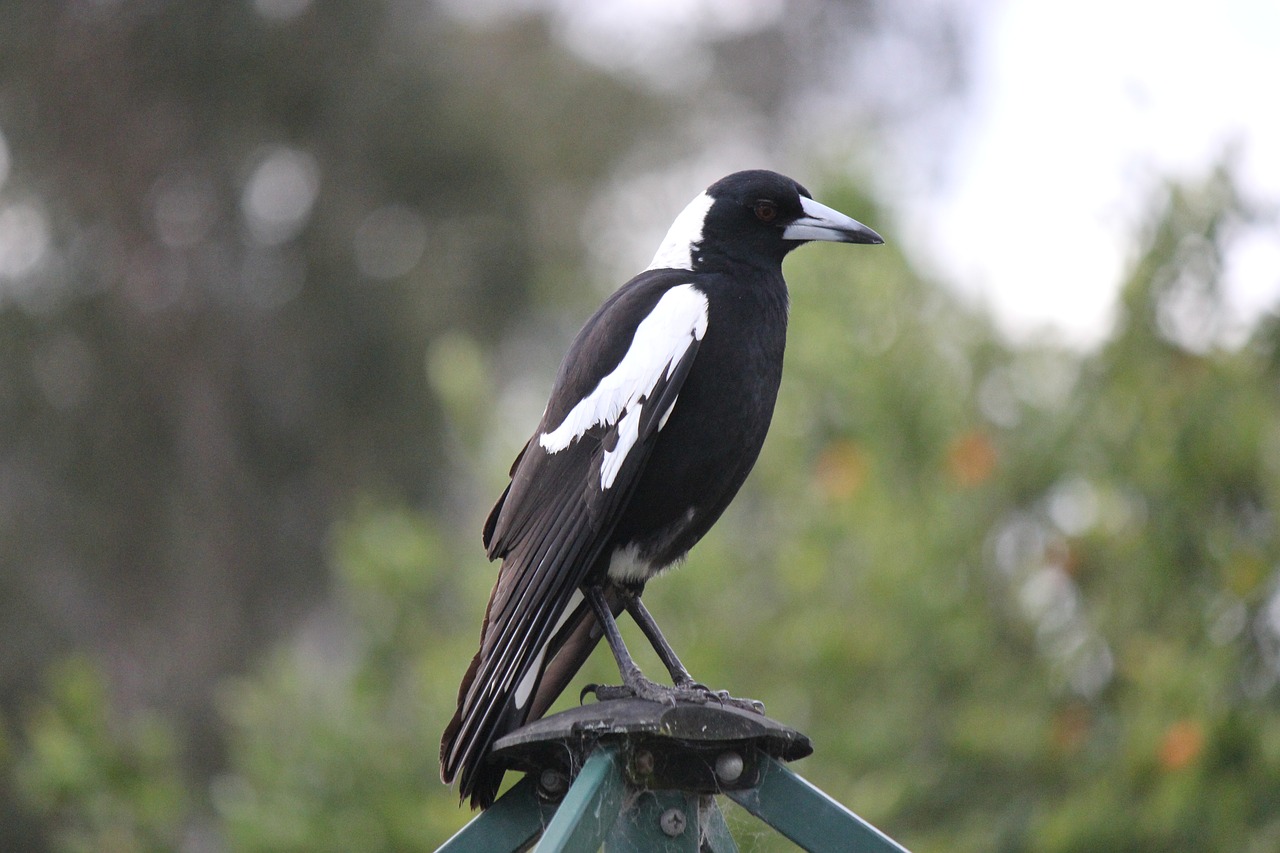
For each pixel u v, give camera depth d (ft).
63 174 81.56
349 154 84.58
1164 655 34.68
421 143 85.05
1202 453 35.04
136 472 83.76
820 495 39.75
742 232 24.18
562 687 21.15
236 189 84.79
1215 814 33.04
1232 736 33.17
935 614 37.58
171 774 42.96
